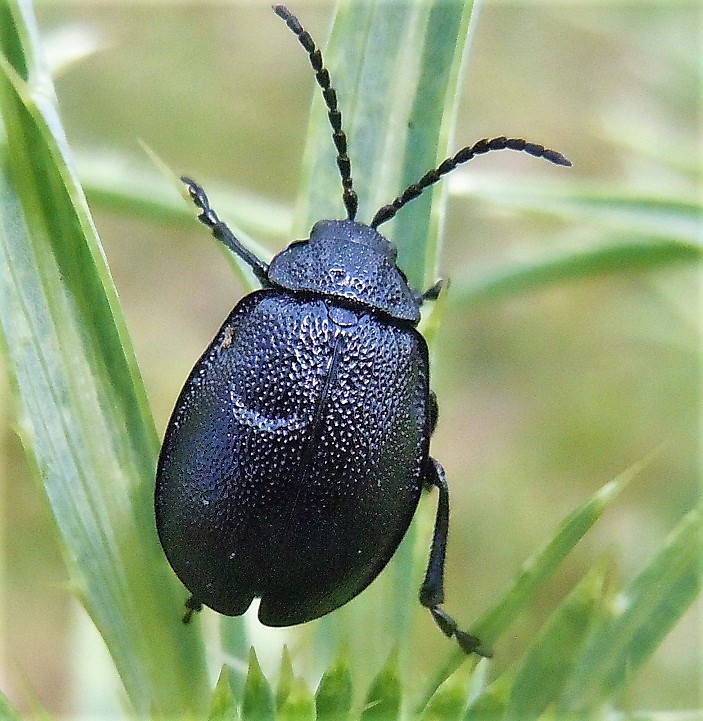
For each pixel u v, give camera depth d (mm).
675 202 53
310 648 45
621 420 87
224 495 46
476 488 91
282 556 45
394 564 46
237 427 46
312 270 48
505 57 82
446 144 45
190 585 45
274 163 106
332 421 46
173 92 105
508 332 94
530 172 88
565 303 90
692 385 84
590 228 57
